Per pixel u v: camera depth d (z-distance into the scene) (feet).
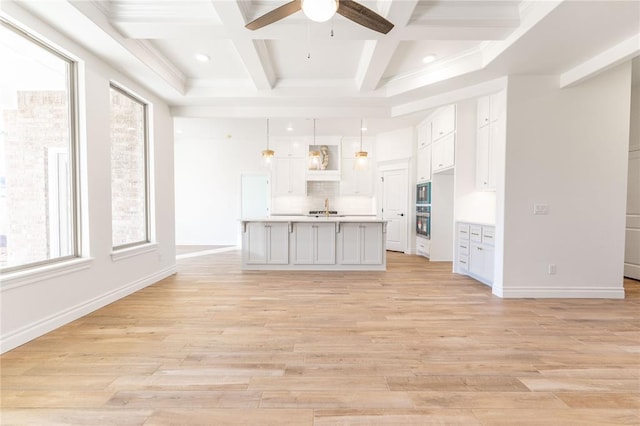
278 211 26.18
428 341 8.13
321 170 25.35
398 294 12.39
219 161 26.43
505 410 5.44
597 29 8.38
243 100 14.47
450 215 19.65
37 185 9.96
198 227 26.73
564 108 11.59
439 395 5.85
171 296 11.99
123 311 10.23
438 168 18.65
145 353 7.38
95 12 8.11
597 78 11.53
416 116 19.95
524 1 8.29
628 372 6.66
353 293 12.51
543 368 6.81
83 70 9.64
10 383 6.12
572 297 11.84
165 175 14.98
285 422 5.12
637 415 5.33
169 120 15.31
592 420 5.20
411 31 8.84
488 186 15.06
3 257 9.33
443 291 12.82
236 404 5.56
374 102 14.56
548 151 11.66
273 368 6.77
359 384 6.19
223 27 8.71
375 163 25.23
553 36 8.73
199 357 7.22
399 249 23.49
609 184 11.67
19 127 9.79
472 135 16.38
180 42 10.59
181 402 5.60
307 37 9.24
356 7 6.36
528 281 11.92
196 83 13.87
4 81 9.67
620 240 11.73
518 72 11.25
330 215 26.05
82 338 8.15
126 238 13.84
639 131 14.62
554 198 11.73
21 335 7.72
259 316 9.89
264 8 8.50
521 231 11.81
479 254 14.19
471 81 12.10
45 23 8.23
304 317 9.81
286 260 17.03
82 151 9.80
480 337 8.38
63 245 10.11
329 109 15.48
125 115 13.55
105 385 6.08
